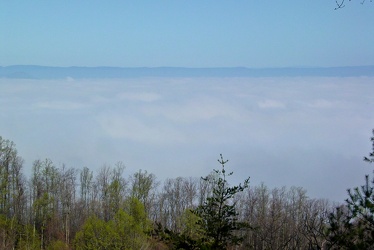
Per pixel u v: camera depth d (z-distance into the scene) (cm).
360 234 993
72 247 4056
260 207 4019
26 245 3853
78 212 5188
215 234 1432
